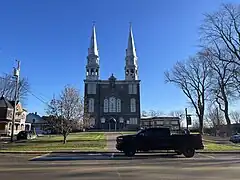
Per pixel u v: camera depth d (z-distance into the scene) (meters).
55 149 29.41
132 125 103.31
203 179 11.29
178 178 11.54
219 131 86.25
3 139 51.09
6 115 71.25
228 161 18.55
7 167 15.59
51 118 38.94
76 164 17.09
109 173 13.05
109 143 37.00
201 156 23.14
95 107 103.81
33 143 38.53
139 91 105.75
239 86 49.16
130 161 18.92
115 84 105.88
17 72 42.88
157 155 23.97
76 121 39.88
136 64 109.62
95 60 108.31
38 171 13.85
